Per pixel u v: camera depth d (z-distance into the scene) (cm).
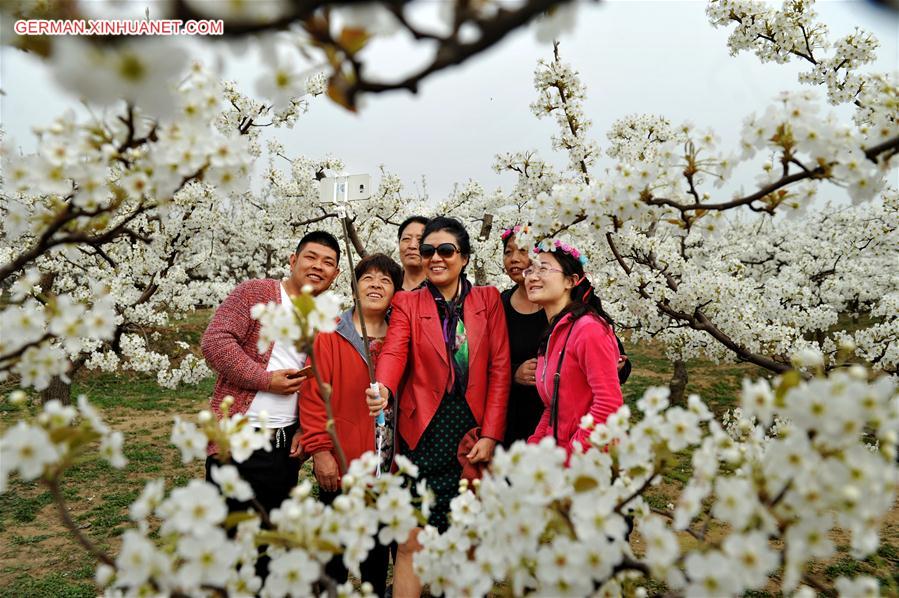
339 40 70
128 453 688
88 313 121
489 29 61
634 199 179
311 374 247
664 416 123
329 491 255
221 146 119
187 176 120
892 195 530
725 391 1012
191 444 124
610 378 216
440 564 129
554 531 115
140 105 72
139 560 95
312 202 789
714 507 98
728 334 452
